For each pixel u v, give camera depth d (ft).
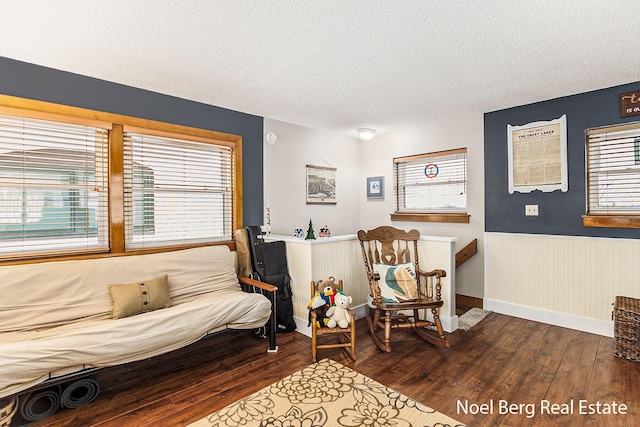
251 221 11.94
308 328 9.98
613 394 6.66
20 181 7.70
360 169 16.43
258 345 9.36
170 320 7.11
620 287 9.44
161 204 9.95
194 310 7.53
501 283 11.82
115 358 6.41
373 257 11.25
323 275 10.22
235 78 8.75
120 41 6.79
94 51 7.20
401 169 14.99
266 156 12.45
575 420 5.89
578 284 10.17
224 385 7.22
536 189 10.91
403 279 9.84
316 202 14.26
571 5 5.57
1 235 7.54
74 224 8.47
